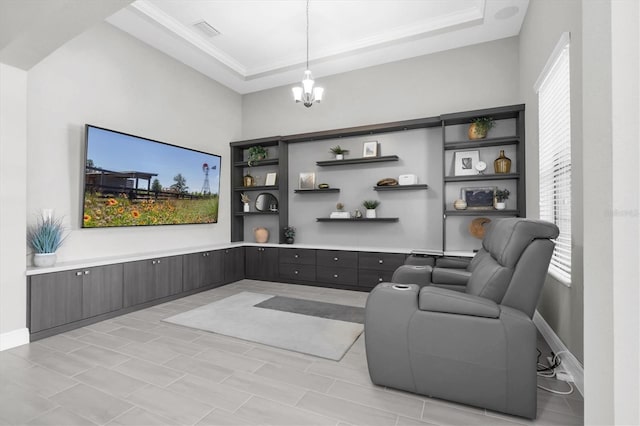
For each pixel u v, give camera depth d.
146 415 1.73
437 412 1.75
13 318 2.66
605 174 0.95
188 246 4.80
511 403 1.68
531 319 1.71
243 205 5.91
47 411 1.77
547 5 2.72
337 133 4.82
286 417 1.71
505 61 4.13
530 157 3.51
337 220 4.94
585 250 1.06
